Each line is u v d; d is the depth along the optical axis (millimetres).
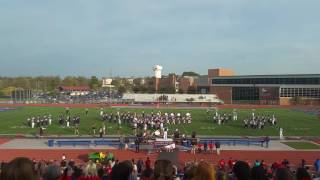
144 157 51031
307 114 116125
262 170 9836
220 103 173125
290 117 105625
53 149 56031
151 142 54938
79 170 18719
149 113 104938
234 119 94688
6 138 65875
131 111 116000
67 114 100188
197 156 52156
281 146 60375
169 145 53094
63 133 71188
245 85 189000
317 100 169375
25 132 72250
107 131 73812
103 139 63781
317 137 70000
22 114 105500
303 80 172125
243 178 9609
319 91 169250
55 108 128875
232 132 74562
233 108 140000
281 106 153875
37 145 59188
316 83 169750
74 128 77125
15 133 71062
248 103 182125
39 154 52344
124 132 72938
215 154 53656
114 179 8672
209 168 7887
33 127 78625
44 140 63906
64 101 171875
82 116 100188
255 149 57688
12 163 6586
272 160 50094
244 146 60062
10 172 6449
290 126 85062
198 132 73812
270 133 74188
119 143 58625
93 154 46750
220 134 71688
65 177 17312
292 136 71125
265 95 180000
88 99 183750
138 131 70562
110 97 194500
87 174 18766
